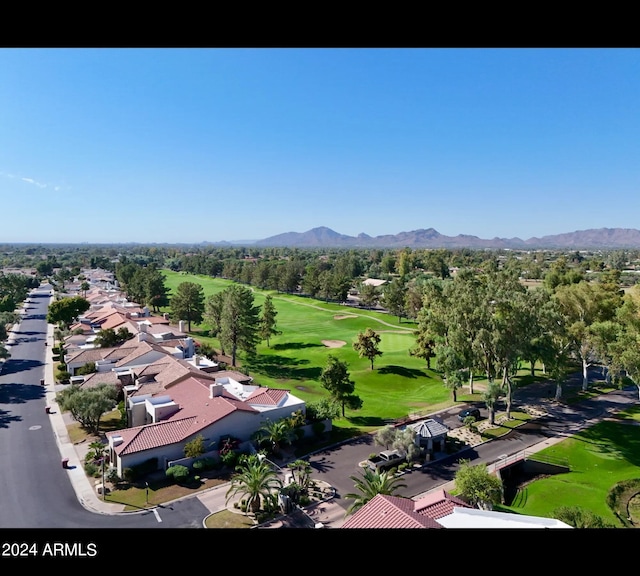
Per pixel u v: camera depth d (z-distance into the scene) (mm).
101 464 40719
